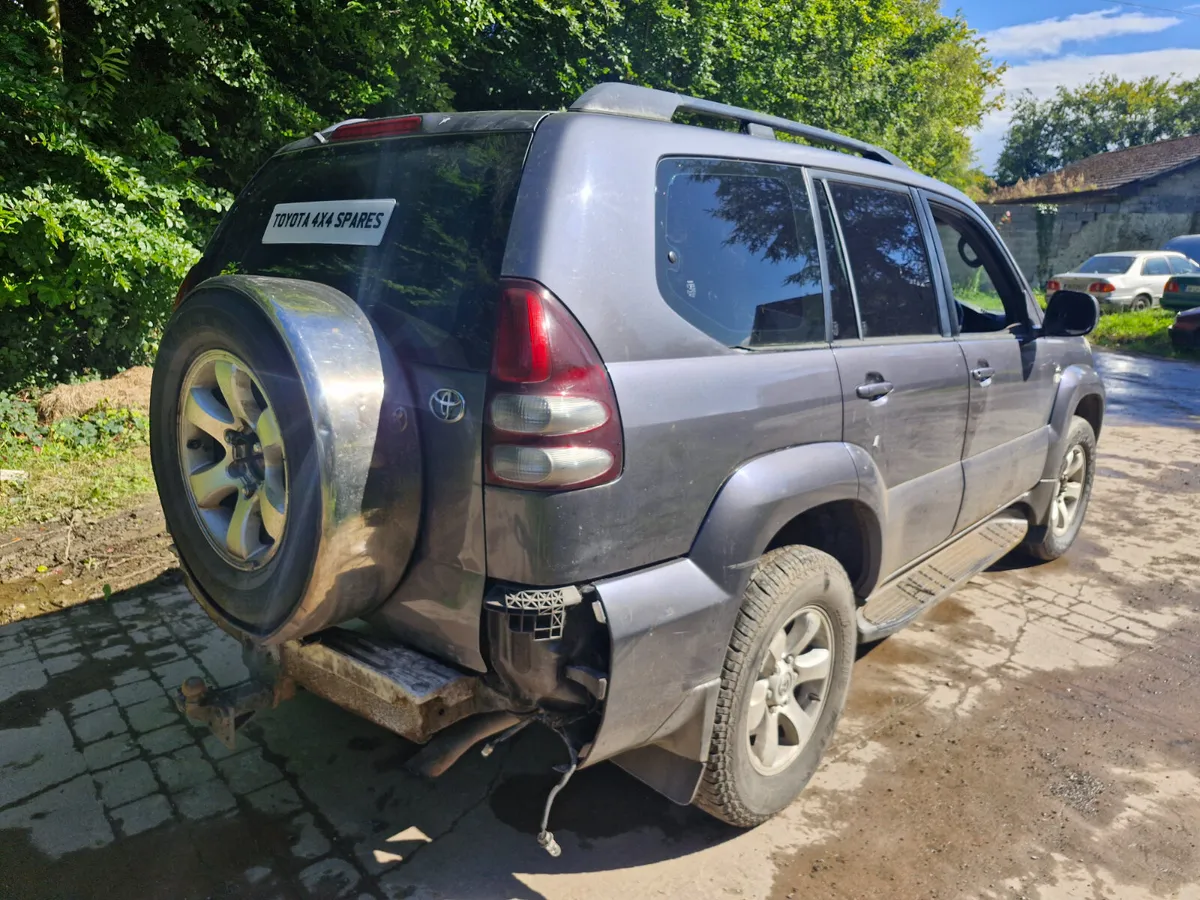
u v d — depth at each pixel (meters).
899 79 16.66
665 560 2.19
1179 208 26.78
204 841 2.58
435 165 2.29
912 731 3.27
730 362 2.35
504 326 1.96
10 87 5.57
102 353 7.13
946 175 28.69
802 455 2.54
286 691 2.47
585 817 2.75
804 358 2.62
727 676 2.37
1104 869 2.57
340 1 8.01
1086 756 3.13
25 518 5.04
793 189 2.78
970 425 3.57
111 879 2.42
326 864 2.51
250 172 7.91
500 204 2.10
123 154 6.53
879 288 3.09
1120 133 51.97
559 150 2.10
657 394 2.12
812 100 13.52
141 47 7.25
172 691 3.36
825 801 2.85
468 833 2.65
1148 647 4.00
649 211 2.23
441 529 2.08
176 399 2.38
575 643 2.04
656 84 10.63
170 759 2.96
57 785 2.81
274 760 2.98
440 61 9.30
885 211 3.22
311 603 2.03
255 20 7.68
